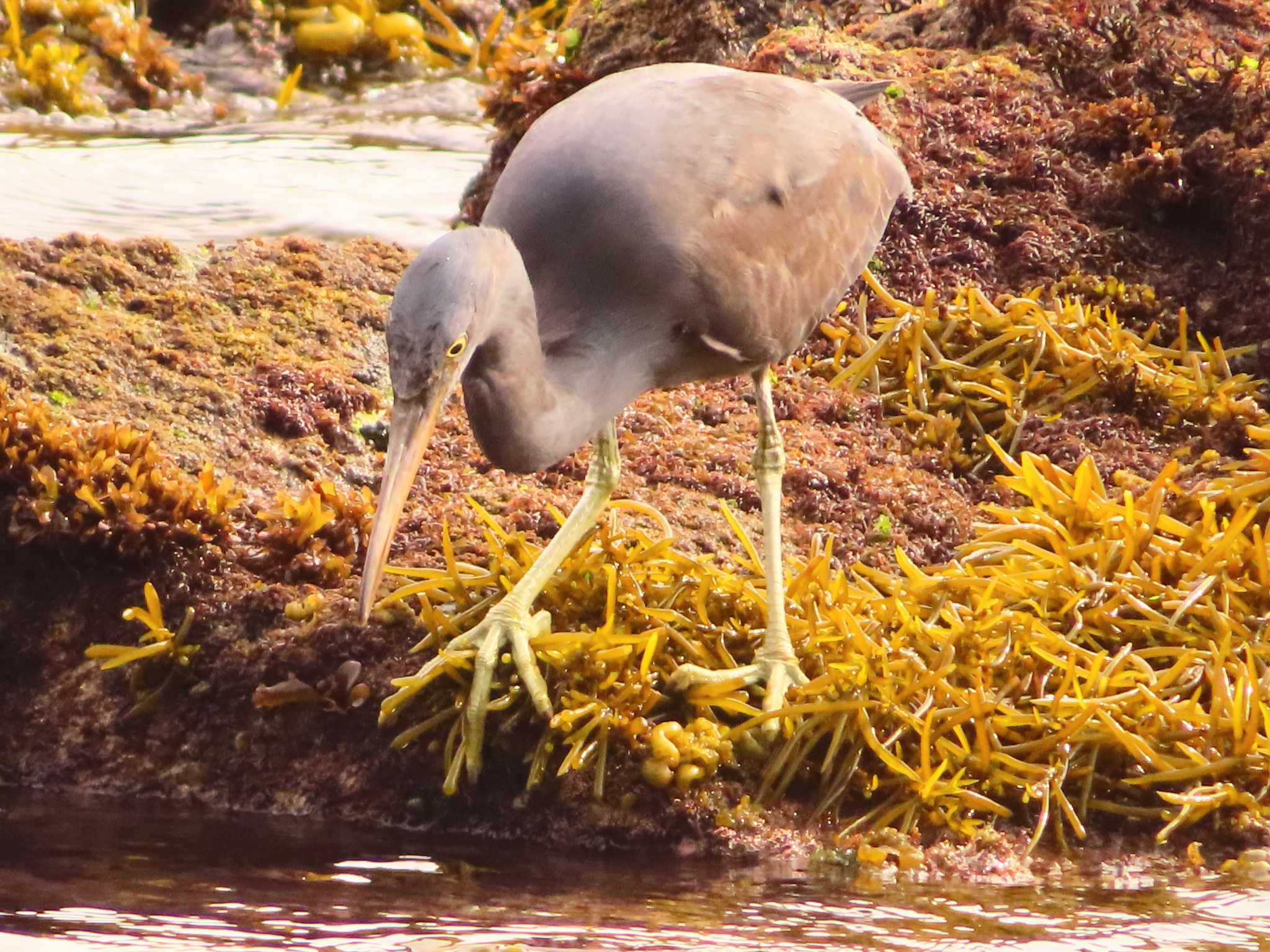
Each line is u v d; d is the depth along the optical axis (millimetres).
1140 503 10758
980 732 8992
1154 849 8930
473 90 25359
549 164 9438
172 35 26172
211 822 9391
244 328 12898
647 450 11898
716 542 10961
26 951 7113
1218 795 8953
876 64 15562
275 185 17328
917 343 12992
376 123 22719
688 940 7461
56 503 10367
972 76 15422
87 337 12320
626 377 9461
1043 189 14578
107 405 11695
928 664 9352
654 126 9547
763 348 9969
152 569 10328
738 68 15125
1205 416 12680
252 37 25875
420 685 9242
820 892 8250
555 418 9031
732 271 9500
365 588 8047
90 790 10055
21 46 23656
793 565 10445
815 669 9578
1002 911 7965
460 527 10758
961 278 13820
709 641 9641
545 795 9172
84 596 10461
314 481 11430
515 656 9164
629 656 9266
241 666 9922
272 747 9812
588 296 9344
